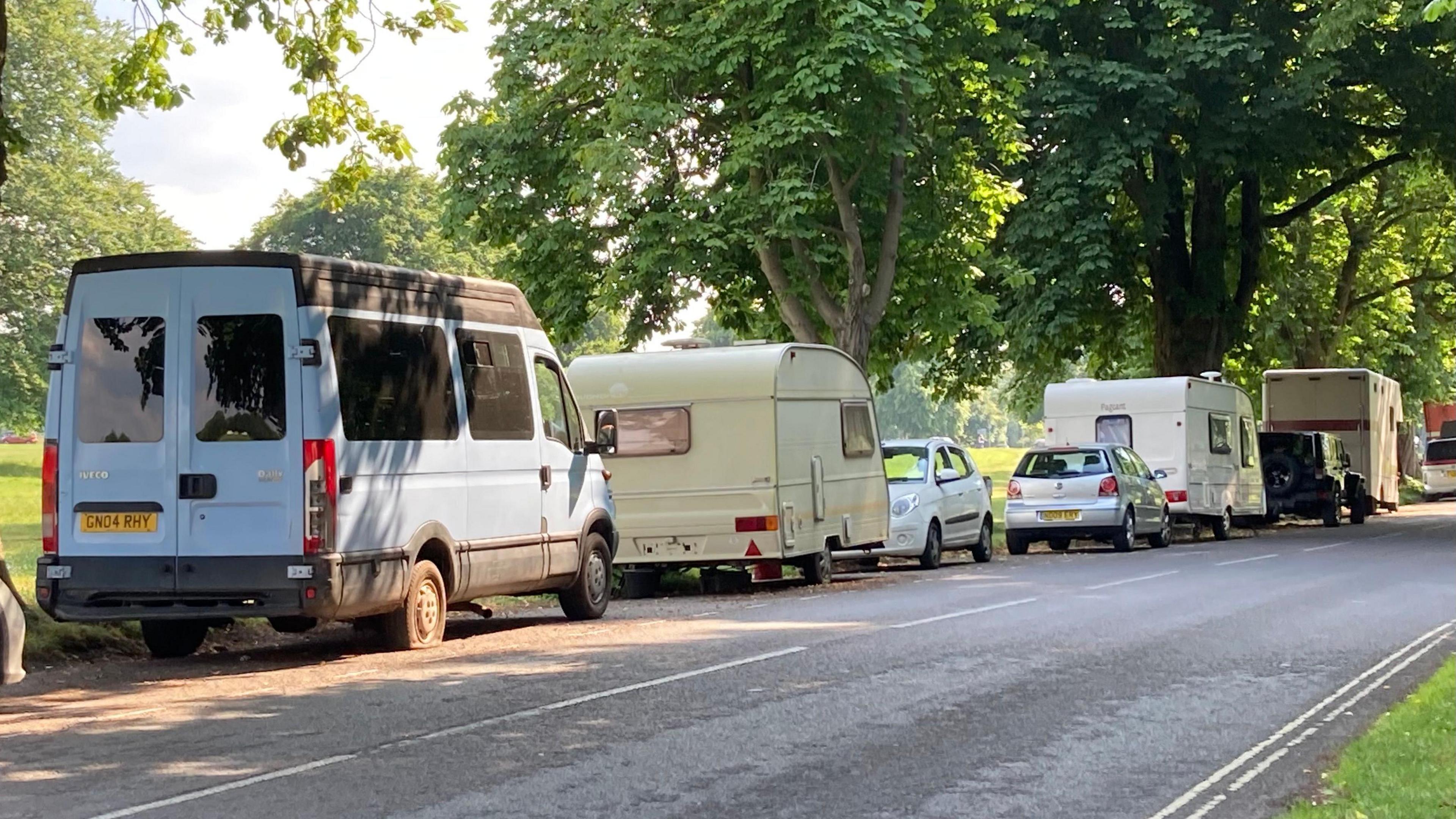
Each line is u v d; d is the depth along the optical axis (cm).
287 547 1187
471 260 8269
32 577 1734
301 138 1706
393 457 1271
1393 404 4834
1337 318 5344
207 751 839
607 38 2602
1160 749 838
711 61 2538
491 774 772
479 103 2897
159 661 1278
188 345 1209
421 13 1688
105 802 714
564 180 2783
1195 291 3906
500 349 1448
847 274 2800
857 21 2381
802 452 1988
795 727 904
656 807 698
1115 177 3309
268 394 1196
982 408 18862
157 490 1205
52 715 979
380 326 1275
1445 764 752
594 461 1609
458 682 1095
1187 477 3073
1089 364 4241
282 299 1199
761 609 1661
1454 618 1502
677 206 2642
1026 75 2877
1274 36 3434
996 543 3162
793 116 2422
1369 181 5016
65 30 6612
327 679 1125
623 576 1995
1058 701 996
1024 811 690
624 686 1064
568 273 2883
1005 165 3425
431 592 1323
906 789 737
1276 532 3653
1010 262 3058
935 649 1262
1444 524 3978
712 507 1931
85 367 1227
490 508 1406
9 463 8381
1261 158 3559
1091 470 2733
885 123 2541
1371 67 3525
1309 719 932
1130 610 1580
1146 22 3372
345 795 725
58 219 6538
